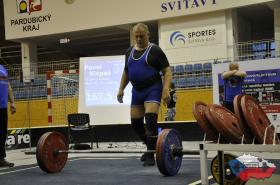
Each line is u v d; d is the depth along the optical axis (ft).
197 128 26.91
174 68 38.93
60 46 60.64
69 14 47.93
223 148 9.09
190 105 34.68
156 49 14.51
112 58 25.76
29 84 41.27
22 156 22.67
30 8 49.52
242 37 45.62
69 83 36.42
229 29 41.22
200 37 42.09
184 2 42.01
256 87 24.40
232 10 41.19
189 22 42.60
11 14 50.55
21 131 27.78
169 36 43.50
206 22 41.88
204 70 37.32
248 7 41.88
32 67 49.03
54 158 14.65
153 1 43.55
